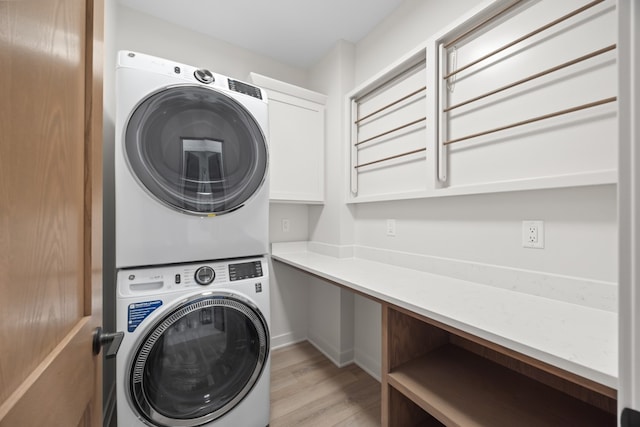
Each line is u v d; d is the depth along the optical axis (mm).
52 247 413
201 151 1222
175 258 1159
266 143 1411
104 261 1438
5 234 301
